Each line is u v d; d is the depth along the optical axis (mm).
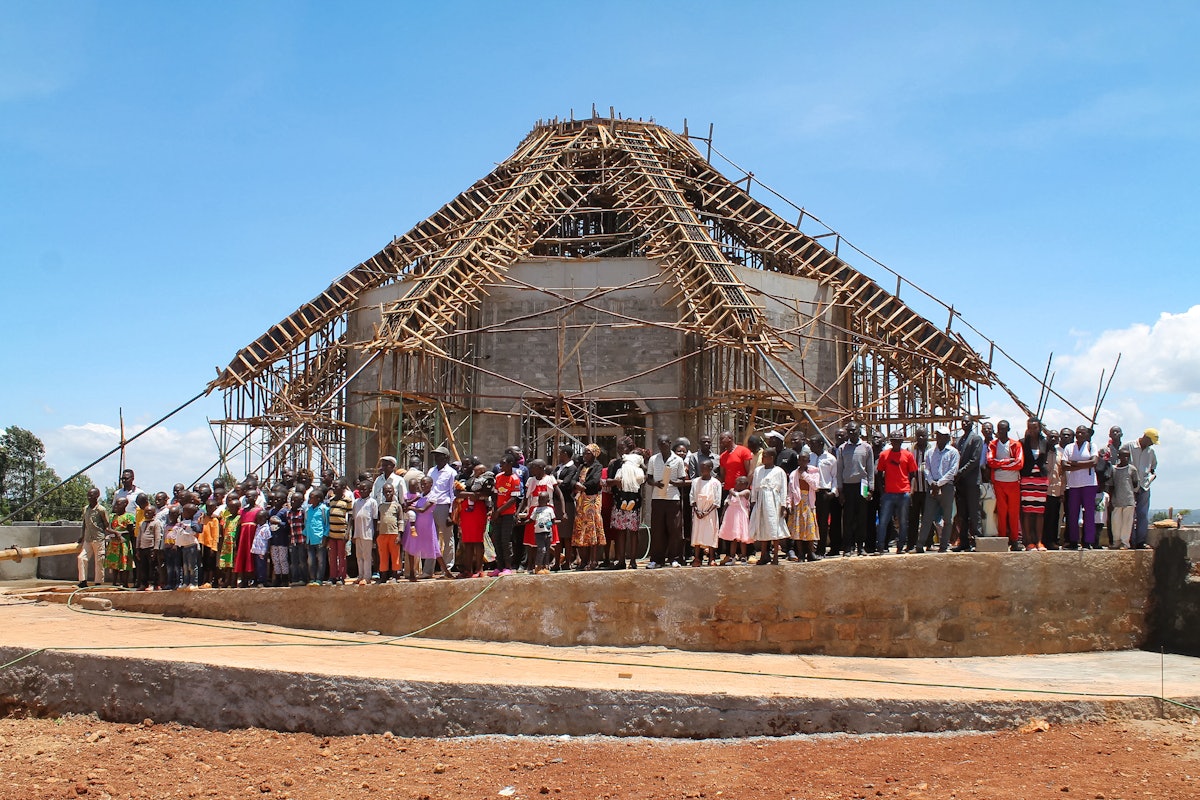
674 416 26859
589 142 34094
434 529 15492
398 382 27531
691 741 10211
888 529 16797
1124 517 16391
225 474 26531
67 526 23969
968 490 16250
